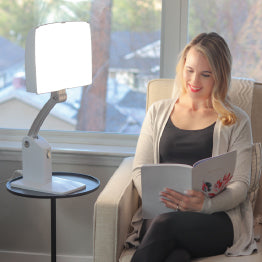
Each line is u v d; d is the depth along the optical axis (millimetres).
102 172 2270
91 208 2309
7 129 2410
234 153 1562
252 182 1798
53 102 1801
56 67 1667
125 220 1632
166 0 2230
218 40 1779
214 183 1562
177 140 1783
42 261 2371
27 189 1813
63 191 1760
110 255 1541
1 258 2389
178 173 1521
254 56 2246
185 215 1501
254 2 2203
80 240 2350
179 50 2266
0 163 2314
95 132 2381
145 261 1413
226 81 1790
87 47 1802
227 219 1597
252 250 1527
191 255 1503
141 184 1582
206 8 2240
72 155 2260
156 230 1452
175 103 1885
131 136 2355
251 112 1904
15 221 2363
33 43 1600
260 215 1822
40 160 1812
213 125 1772
